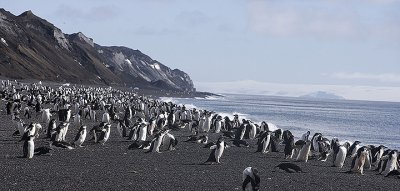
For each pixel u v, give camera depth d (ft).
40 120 150.00
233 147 120.16
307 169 91.15
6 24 631.56
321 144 117.60
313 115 400.67
